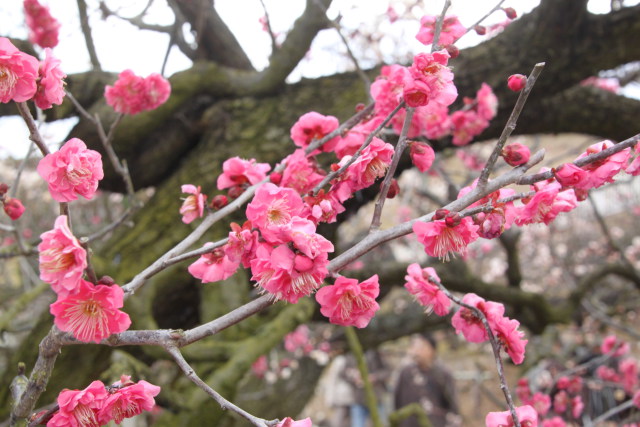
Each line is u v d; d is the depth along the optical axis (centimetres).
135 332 105
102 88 282
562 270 742
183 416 213
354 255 114
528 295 439
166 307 273
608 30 269
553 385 323
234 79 300
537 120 313
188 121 298
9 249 245
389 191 129
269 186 106
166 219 276
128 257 265
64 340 105
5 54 105
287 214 106
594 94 317
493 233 112
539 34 271
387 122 121
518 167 117
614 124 319
